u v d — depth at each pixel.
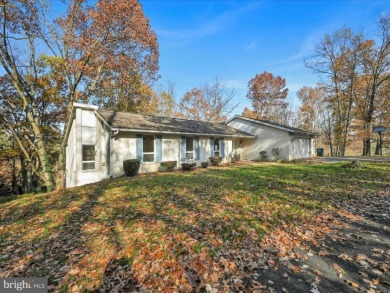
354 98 24.33
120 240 4.02
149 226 4.54
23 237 4.59
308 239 3.88
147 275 2.99
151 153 13.75
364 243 3.71
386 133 22.78
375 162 14.05
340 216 4.95
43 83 16.44
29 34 13.37
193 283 2.79
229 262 3.20
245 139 22.09
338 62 24.22
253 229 4.27
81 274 3.12
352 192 6.86
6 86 16.02
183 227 4.42
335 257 3.30
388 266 3.00
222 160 18.86
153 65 17.52
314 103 37.44
